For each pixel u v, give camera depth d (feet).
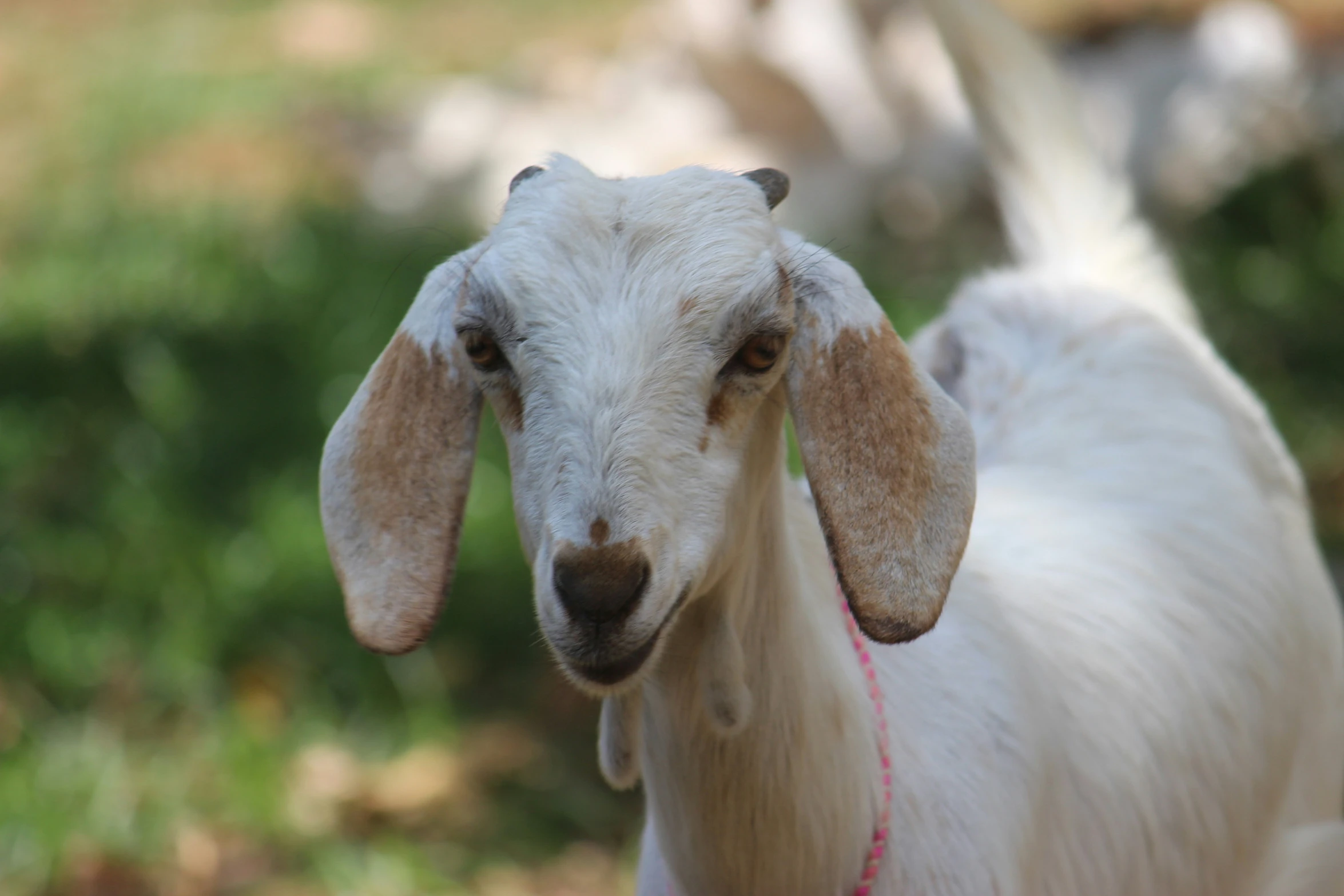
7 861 23.03
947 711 14.94
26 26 73.56
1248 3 52.60
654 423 11.62
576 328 11.75
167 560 29.17
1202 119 45.80
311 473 31.71
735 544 12.59
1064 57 49.70
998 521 17.48
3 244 44.93
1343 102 46.73
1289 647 18.49
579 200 12.19
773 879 13.97
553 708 26.45
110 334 37.58
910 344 21.85
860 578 12.39
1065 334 19.76
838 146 45.85
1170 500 18.24
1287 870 18.58
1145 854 16.57
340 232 42.78
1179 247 40.73
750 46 45.14
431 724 25.67
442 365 13.38
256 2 76.18
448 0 75.41
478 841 23.80
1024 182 21.75
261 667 26.99
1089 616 16.87
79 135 54.70
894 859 14.33
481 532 29.91
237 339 36.78
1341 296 37.60
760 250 12.12
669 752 13.83
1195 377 19.52
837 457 12.43
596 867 23.52
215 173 49.90
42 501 31.60
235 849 23.53
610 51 61.72
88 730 25.57
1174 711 16.98
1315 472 31.19
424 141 49.32
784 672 13.42
